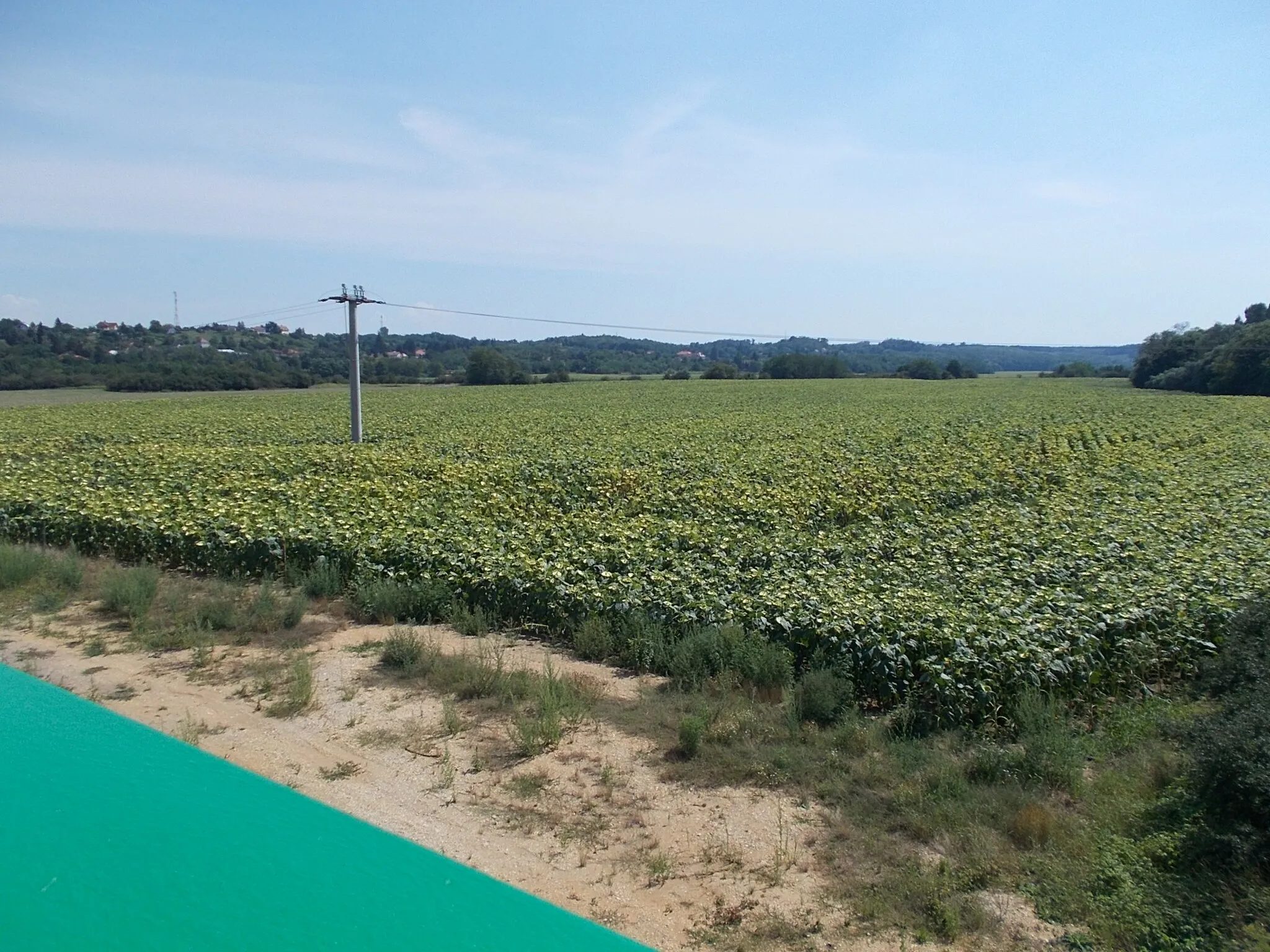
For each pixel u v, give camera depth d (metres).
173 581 13.75
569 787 7.28
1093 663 9.16
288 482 21.02
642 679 9.88
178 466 23.41
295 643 10.80
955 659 8.76
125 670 9.80
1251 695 7.33
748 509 18.23
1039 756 7.38
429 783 7.31
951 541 15.12
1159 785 7.10
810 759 7.75
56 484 19.34
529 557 12.87
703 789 7.28
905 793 7.06
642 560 13.16
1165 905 5.50
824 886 5.91
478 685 9.17
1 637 10.83
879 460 26.61
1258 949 5.01
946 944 5.31
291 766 7.54
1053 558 13.48
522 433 35.38
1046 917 5.53
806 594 10.95
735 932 5.40
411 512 16.67
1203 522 16.33
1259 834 5.88
